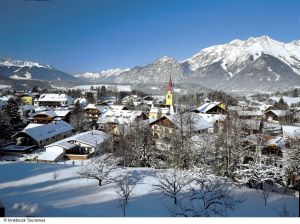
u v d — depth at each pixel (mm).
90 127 96688
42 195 35750
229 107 140375
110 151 65312
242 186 41344
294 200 36094
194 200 33500
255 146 56125
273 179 43156
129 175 43219
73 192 37031
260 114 114562
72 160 62094
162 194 35656
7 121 83938
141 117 95688
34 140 70562
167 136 68062
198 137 60844
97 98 199000
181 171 40906
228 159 46719
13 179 41781
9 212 25641
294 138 59031
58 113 105312
